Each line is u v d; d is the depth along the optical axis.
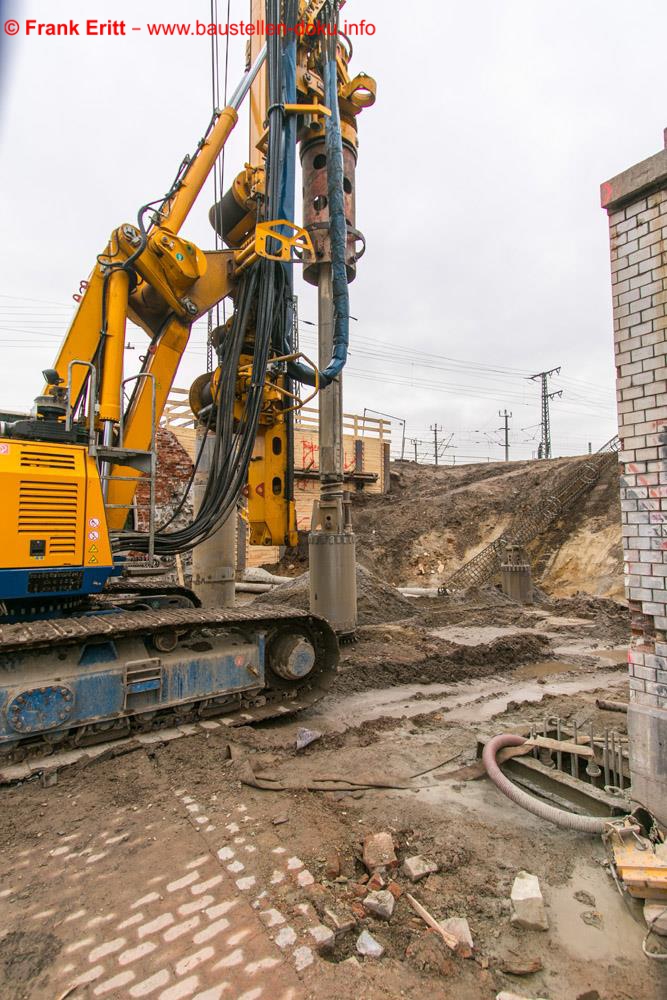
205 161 6.84
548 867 3.19
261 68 8.80
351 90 7.86
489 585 17.84
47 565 4.70
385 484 28.06
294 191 7.09
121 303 6.05
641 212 3.44
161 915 2.64
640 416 3.43
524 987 2.38
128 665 4.79
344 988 2.23
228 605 8.48
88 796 3.85
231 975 2.28
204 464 8.13
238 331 6.95
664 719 3.25
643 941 2.63
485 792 4.14
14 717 4.16
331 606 8.16
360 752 4.89
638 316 3.45
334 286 7.30
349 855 3.22
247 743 4.86
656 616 3.33
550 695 6.64
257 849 3.16
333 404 8.18
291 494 8.13
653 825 3.22
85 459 5.07
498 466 30.41
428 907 2.82
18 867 3.05
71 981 2.27
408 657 7.84
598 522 21.17
